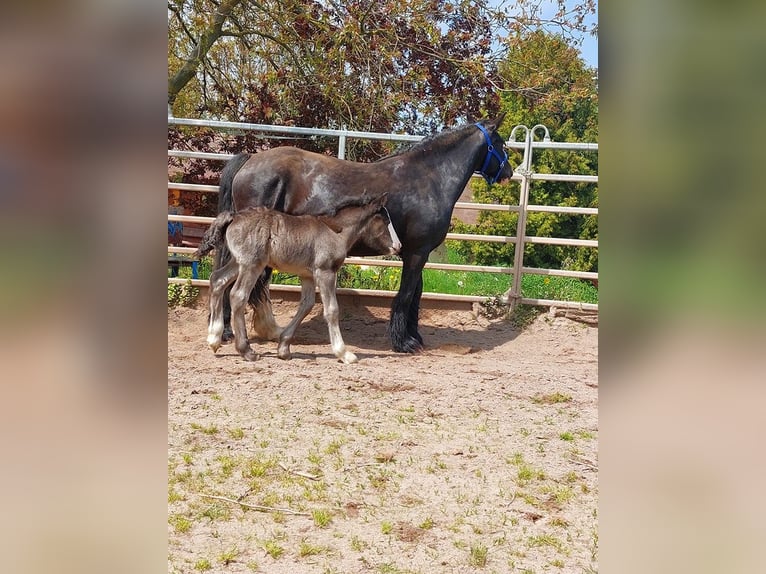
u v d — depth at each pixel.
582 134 13.41
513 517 3.91
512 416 5.63
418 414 5.59
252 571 3.28
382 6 12.31
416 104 12.90
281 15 12.16
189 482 4.19
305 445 4.84
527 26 12.82
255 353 7.19
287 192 7.73
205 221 9.10
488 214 12.44
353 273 9.98
